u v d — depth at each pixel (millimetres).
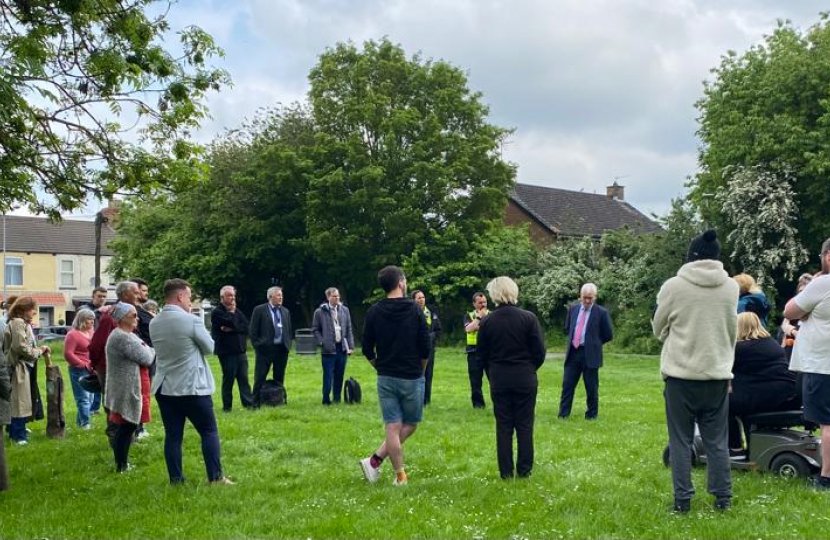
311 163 36375
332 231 35719
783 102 28859
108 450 9672
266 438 10211
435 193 35812
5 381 7617
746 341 7832
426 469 8367
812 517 6062
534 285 34688
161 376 7582
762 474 7609
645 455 8938
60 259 56812
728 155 29453
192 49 10109
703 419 6512
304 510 6676
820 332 6848
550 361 26000
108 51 9398
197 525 6301
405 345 7527
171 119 10367
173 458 7762
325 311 14016
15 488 7871
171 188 10914
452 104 37406
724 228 29891
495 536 5836
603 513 6352
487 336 7625
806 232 28703
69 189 10367
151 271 43219
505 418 7629
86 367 11609
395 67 37406
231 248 39469
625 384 18625
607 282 32625
